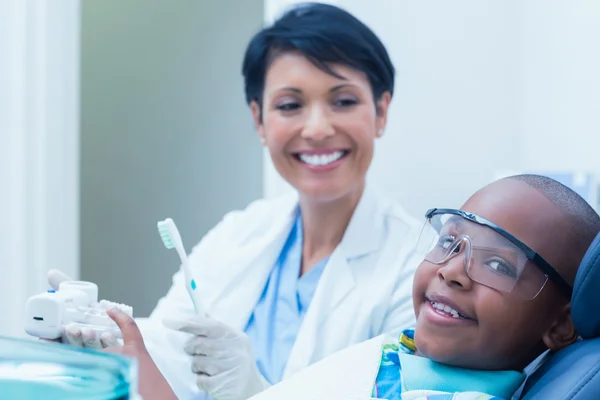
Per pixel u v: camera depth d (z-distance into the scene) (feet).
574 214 2.29
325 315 3.23
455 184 5.78
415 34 5.73
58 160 5.52
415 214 5.76
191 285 2.76
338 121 3.22
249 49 3.49
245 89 3.68
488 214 2.31
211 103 6.25
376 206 3.63
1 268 5.31
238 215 4.06
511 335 2.23
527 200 2.30
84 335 2.19
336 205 3.48
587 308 1.96
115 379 1.41
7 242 5.31
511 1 5.79
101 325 2.26
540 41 5.59
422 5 5.72
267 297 3.50
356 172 3.36
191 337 2.83
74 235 5.68
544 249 2.23
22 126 5.29
